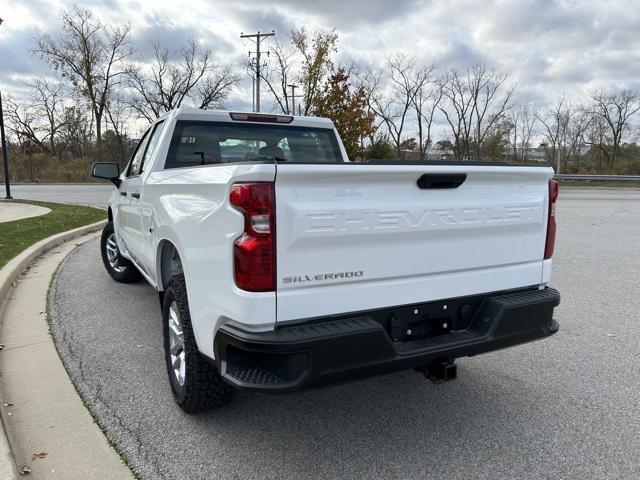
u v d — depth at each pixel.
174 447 2.85
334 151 5.10
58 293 5.95
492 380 3.78
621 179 30.48
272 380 2.39
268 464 2.70
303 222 2.38
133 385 3.61
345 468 2.68
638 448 2.87
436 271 2.82
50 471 2.60
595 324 5.04
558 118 54.22
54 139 52.53
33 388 3.53
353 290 2.58
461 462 2.73
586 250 9.17
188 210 2.90
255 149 4.70
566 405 3.39
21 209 15.17
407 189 2.65
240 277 2.38
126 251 5.66
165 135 4.27
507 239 3.07
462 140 51.38
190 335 2.98
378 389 3.62
